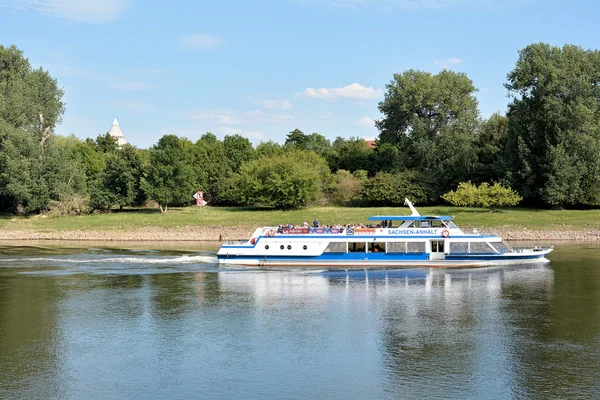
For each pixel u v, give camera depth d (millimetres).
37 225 89062
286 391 23625
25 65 105812
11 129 92750
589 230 81438
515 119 103938
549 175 95875
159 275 49406
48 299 40000
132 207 113625
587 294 40781
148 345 29672
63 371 26078
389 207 108062
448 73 120938
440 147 116938
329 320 34406
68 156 104562
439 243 53250
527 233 80312
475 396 22984
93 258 58719
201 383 24562
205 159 129875
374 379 24812
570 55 101375
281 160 108062
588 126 94688
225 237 81562
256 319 34688
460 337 30609
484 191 94625
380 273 50500
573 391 23344
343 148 159000
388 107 124875
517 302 38594
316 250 53719
